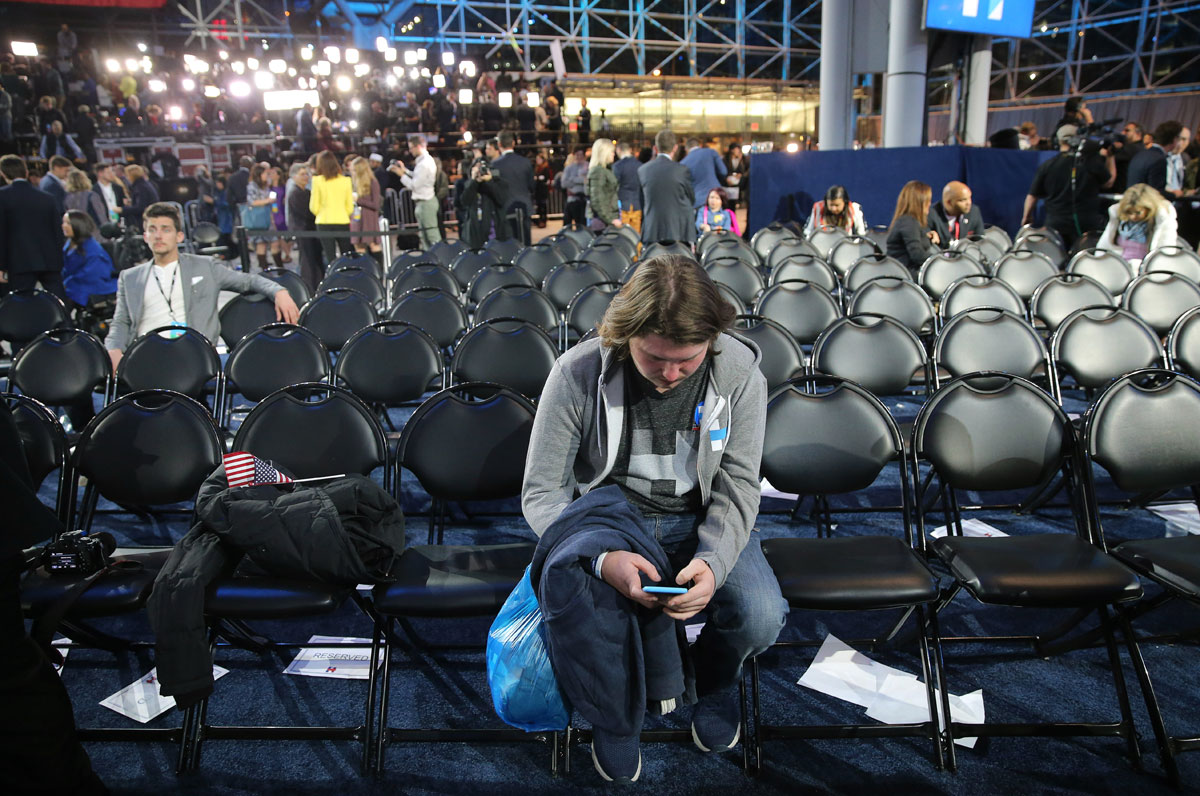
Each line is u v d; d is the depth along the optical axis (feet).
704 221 29.66
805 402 8.80
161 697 8.05
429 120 54.70
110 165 37.45
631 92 62.95
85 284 22.15
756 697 7.09
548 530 6.18
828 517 10.36
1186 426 8.53
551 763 7.12
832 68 34.83
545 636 6.18
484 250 22.13
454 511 12.21
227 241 37.45
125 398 9.05
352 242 30.68
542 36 69.05
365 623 9.43
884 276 15.10
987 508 11.49
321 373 12.38
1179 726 7.26
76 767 6.31
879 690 7.90
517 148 50.67
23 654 5.93
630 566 5.77
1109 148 26.35
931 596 7.02
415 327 12.48
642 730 7.32
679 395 6.39
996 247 21.86
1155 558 7.39
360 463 8.87
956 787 6.68
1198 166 30.22
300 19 66.54
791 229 29.66
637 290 5.65
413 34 67.97
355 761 7.22
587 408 6.43
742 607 6.27
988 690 7.89
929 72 35.94
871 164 31.14
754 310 15.07
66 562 7.45
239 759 7.25
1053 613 9.21
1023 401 8.67
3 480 5.67
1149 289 14.75
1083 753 7.04
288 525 7.15
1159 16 57.21
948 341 11.94
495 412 8.80
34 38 60.29
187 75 60.49
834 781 6.80
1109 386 8.54
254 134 52.29
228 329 15.15
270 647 8.78
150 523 11.94
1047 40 64.59
